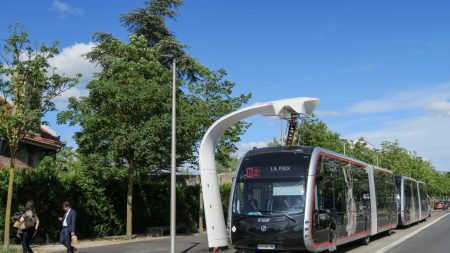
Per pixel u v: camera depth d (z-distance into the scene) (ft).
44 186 68.28
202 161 60.08
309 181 48.65
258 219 48.39
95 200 77.82
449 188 443.73
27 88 59.47
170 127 72.90
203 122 89.40
